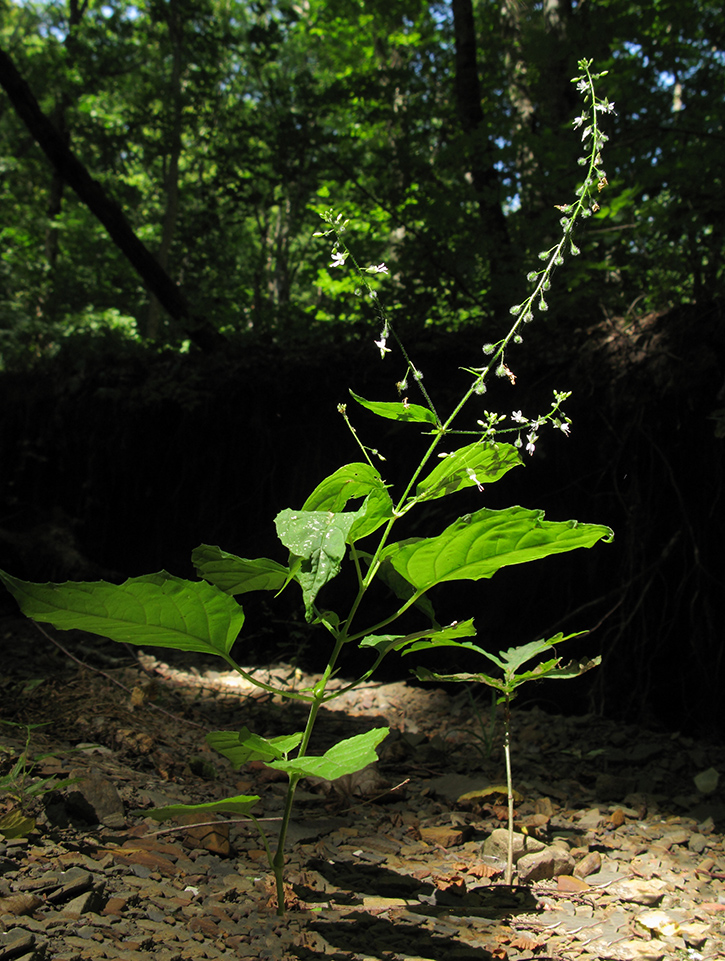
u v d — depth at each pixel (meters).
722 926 2.25
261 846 2.53
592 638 5.18
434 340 5.95
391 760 3.71
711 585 4.84
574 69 6.90
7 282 12.95
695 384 4.86
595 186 1.88
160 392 6.39
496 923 2.20
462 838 2.79
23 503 6.88
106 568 6.67
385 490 1.86
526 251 6.27
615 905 2.39
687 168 5.32
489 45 9.02
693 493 4.96
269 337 6.61
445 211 6.63
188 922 1.93
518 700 5.14
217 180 8.83
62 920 1.79
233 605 1.76
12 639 5.44
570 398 5.30
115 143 13.38
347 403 6.00
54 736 3.28
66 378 7.00
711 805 3.41
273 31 9.62
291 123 8.33
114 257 14.36
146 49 14.19
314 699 1.94
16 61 13.89
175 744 3.49
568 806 3.31
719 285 5.09
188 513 6.53
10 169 14.32
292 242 13.99
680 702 4.91
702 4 6.73
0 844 2.09
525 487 5.45
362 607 5.76
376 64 12.68
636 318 5.34
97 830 2.36
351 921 2.09
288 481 6.21
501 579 5.49
